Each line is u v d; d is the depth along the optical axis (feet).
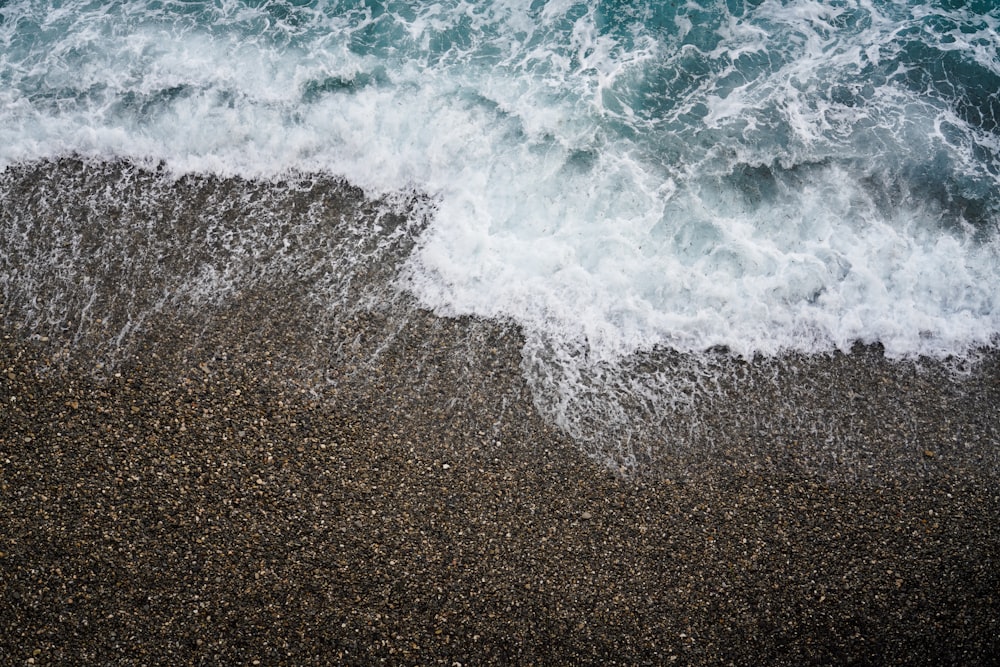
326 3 35.91
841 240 30.04
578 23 35.53
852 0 36.19
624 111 33.12
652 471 25.02
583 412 26.04
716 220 30.48
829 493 24.76
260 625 22.18
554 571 23.25
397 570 23.06
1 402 25.05
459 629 22.44
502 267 28.99
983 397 26.76
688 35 35.29
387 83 33.32
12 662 21.49
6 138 31.30
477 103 32.96
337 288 28.17
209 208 29.91
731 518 24.22
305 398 25.63
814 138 32.45
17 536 22.93
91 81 32.99
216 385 25.71
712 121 32.96
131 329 26.78
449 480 24.50
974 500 24.71
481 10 35.81
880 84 33.88
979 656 22.58
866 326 28.14
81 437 24.52
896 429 25.99
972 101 33.47
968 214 30.66
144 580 22.53
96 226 29.25
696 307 28.58
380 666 21.94
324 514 23.70
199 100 32.48
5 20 34.65
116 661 21.65
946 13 35.78
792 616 22.88
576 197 30.83
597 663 22.22
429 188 30.78
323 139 31.63
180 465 24.18
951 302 28.78
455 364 26.76
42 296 27.43
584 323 27.94
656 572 23.31
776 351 27.63
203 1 35.68
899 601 23.11
